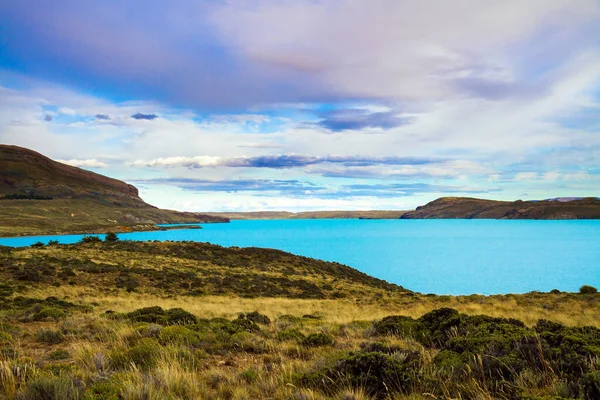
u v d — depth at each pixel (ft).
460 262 396.57
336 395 16.79
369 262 398.01
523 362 18.54
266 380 19.66
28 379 18.97
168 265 165.78
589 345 20.10
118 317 47.52
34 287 102.99
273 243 637.71
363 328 42.70
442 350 23.40
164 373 18.85
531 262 394.11
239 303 95.86
